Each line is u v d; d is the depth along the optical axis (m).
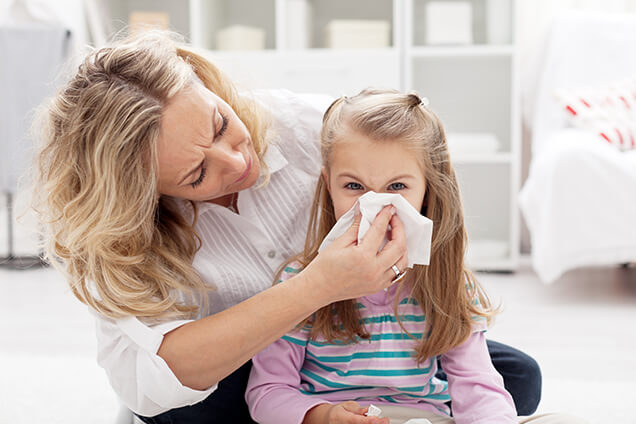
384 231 0.89
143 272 0.97
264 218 1.15
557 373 1.73
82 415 1.47
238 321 0.89
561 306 2.42
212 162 0.94
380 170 0.96
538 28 3.32
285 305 0.89
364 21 3.07
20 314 2.34
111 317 0.93
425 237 0.91
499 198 3.10
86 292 0.95
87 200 0.93
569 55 2.92
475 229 3.12
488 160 3.02
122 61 0.96
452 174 1.05
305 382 1.09
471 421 1.00
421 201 1.01
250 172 1.01
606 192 2.40
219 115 0.96
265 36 3.14
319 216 1.16
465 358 1.06
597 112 2.73
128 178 0.92
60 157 0.95
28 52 2.84
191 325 0.91
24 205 1.06
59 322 2.24
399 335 1.05
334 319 1.06
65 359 1.85
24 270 3.08
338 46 3.05
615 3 3.25
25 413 1.48
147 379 0.90
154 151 0.92
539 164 2.55
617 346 1.95
